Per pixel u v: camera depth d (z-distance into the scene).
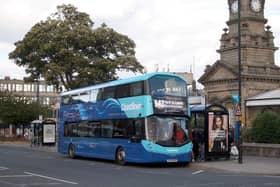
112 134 27.94
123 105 26.97
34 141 51.78
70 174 21.20
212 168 23.98
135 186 16.50
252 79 56.69
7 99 66.62
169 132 25.22
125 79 27.25
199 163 26.20
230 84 57.22
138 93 25.62
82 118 32.03
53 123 51.09
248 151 31.92
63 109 35.31
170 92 25.64
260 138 32.88
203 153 27.75
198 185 16.78
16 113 64.69
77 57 41.75
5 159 30.88
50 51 42.38
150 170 23.78
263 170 22.59
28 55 43.72
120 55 44.31
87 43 42.22
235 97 27.12
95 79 42.03
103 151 28.89
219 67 58.91
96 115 30.03
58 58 42.78
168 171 23.25
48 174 21.11
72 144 33.34
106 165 26.91
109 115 28.42
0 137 67.69
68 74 42.84
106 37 43.22
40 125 51.53
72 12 44.06
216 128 28.02
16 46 44.34
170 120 25.39
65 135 34.59
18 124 66.62
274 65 58.66
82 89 32.56
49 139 50.81
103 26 44.75
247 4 58.28
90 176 20.33
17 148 47.97
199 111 28.14
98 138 29.56
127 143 26.28
